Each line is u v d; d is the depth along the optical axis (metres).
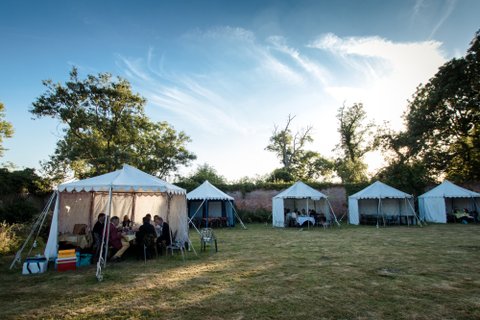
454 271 6.46
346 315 4.10
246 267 7.11
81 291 5.30
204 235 9.76
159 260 8.06
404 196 18.88
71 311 4.36
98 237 8.12
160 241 8.81
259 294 5.04
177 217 10.63
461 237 12.03
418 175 23.39
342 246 10.23
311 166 42.19
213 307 4.45
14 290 5.39
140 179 8.34
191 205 21.39
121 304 4.62
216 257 8.45
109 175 8.46
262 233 15.23
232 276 6.26
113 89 22.75
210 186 20.12
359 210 22.22
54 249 7.71
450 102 23.38
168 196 11.60
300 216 18.14
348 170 33.28
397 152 26.62
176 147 27.95
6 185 15.83
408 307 4.36
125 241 8.38
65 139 23.45
